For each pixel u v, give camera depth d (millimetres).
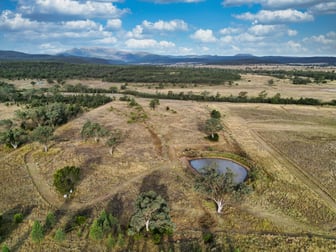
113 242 29094
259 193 42375
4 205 36969
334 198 41656
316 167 53188
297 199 40844
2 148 58844
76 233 31422
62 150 57969
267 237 31438
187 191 42125
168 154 57875
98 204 37906
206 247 29531
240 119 90375
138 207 31109
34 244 29438
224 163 55844
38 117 75750
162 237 31266
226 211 36969
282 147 64375
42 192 41062
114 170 48812
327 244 30406
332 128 80500
